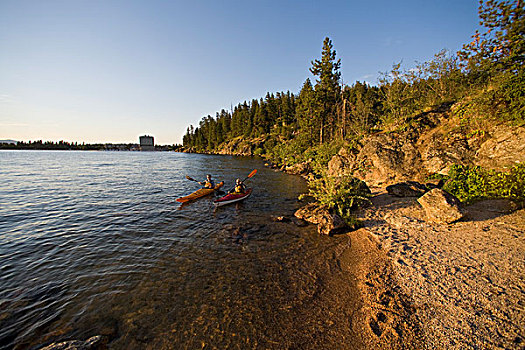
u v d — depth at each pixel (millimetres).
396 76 20141
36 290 5074
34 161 45938
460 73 17938
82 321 4203
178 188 17156
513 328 3496
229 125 103375
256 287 5250
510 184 7566
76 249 7105
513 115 9719
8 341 3725
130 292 5055
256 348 3695
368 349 3607
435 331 3723
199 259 6523
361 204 10477
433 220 7984
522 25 7855
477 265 5203
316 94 32812
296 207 11938
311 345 3736
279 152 40094
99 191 15773
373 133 19859
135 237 8039
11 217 10102
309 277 5629
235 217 10250
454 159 11914
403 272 5414
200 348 3688
